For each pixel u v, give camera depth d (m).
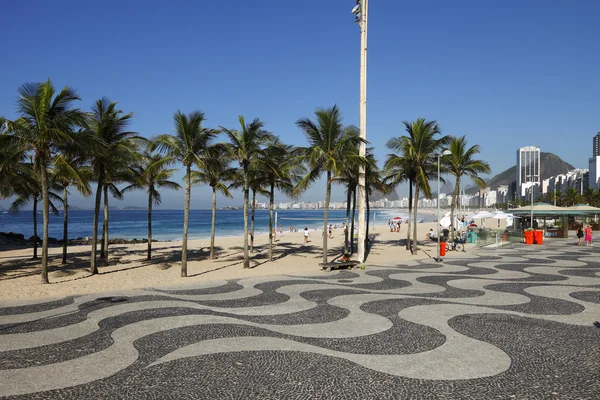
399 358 7.34
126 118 18.61
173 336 8.73
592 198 81.88
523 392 5.91
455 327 9.35
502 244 32.06
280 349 7.85
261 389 6.02
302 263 23.95
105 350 7.84
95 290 14.86
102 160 18.73
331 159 18.34
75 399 5.71
